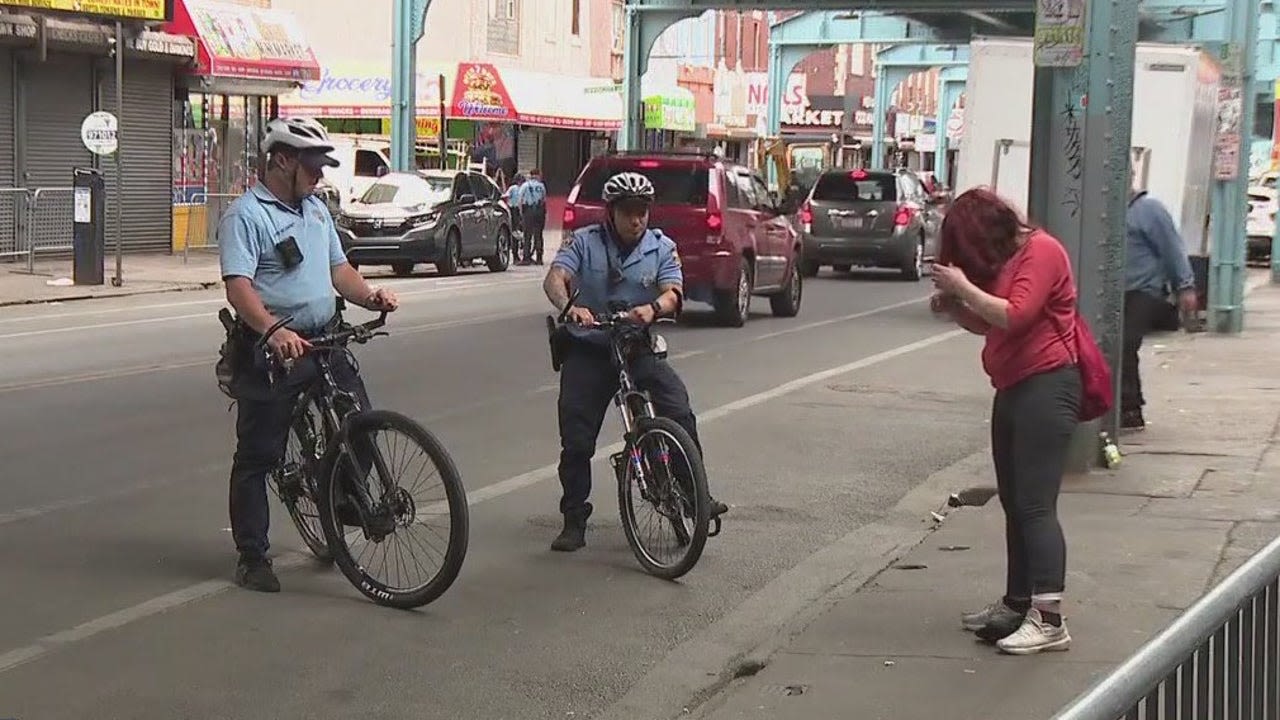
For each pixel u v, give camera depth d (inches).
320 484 273.7
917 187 1227.2
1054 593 234.7
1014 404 232.5
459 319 749.3
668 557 293.4
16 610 260.4
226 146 1274.6
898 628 253.3
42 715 211.9
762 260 782.5
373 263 1073.5
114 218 1130.0
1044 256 227.0
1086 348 232.1
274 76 1248.8
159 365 557.9
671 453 288.5
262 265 268.2
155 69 1163.9
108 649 241.8
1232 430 444.1
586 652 247.0
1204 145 717.3
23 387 498.3
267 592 275.4
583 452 307.3
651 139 2090.3
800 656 239.0
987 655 237.3
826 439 444.5
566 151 1959.9
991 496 365.7
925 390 544.1
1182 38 1123.3
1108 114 366.0
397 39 1279.5
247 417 273.4
